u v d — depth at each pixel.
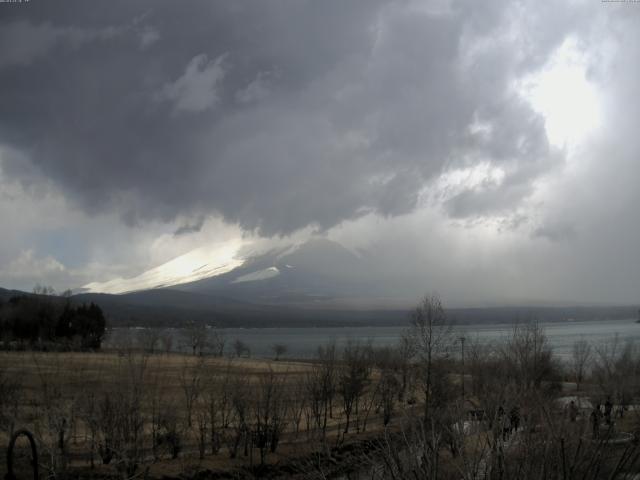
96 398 42.44
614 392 52.28
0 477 30.70
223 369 71.88
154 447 43.00
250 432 46.03
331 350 97.00
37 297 142.25
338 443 40.94
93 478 35.44
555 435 14.79
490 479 14.30
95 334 123.69
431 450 15.63
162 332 162.50
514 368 54.94
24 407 39.16
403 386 66.62
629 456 15.43
